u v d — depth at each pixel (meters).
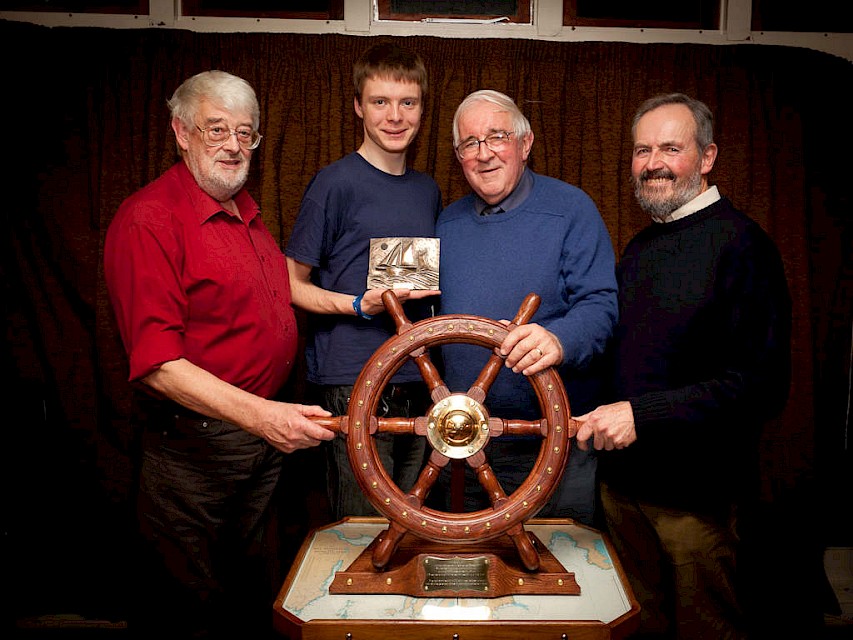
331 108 2.05
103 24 2.09
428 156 2.08
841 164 2.09
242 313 1.46
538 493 1.16
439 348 1.71
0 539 2.08
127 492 2.08
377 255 1.47
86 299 2.07
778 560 2.11
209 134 1.40
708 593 1.49
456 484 1.27
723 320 1.43
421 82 1.56
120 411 2.05
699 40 2.14
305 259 1.56
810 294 2.07
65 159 2.04
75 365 2.08
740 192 2.06
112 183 2.03
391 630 1.08
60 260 2.06
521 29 2.13
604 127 2.06
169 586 1.52
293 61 2.05
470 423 1.17
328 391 1.61
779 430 2.08
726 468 1.47
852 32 2.14
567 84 2.07
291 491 2.16
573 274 1.51
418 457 1.73
